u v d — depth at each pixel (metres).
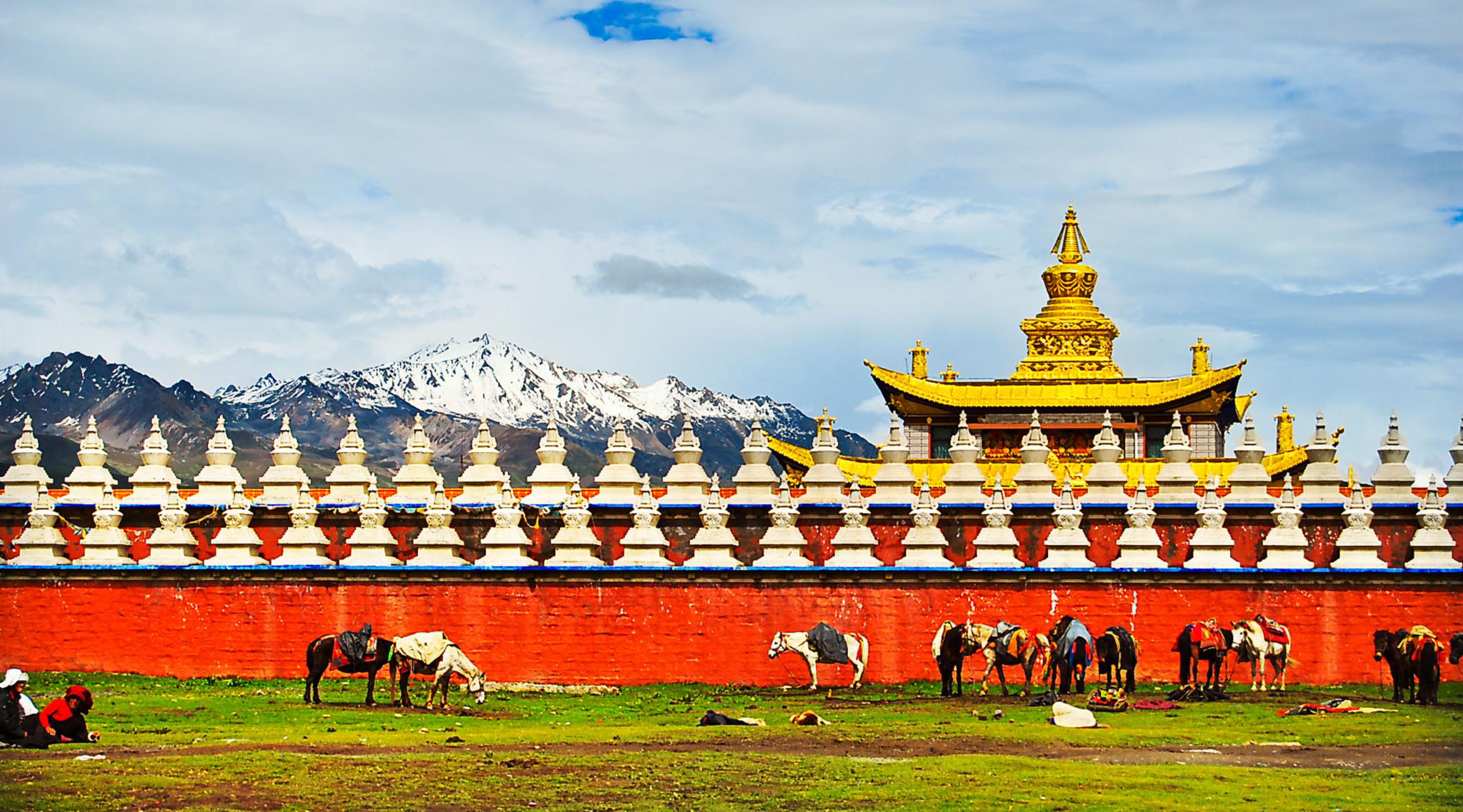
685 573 55.25
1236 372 80.19
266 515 58.38
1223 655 50.72
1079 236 87.44
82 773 35.94
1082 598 54.16
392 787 35.22
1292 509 54.59
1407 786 36.38
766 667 54.81
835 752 39.91
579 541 56.12
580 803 34.09
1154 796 35.09
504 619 55.69
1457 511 55.25
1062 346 85.25
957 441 57.56
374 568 56.06
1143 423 82.50
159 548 57.50
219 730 43.09
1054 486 59.50
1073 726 44.09
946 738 42.16
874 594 54.75
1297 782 36.72
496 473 57.97
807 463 81.69
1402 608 53.31
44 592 57.47
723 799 34.53
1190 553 55.34
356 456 58.81
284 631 56.38
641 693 52.91
